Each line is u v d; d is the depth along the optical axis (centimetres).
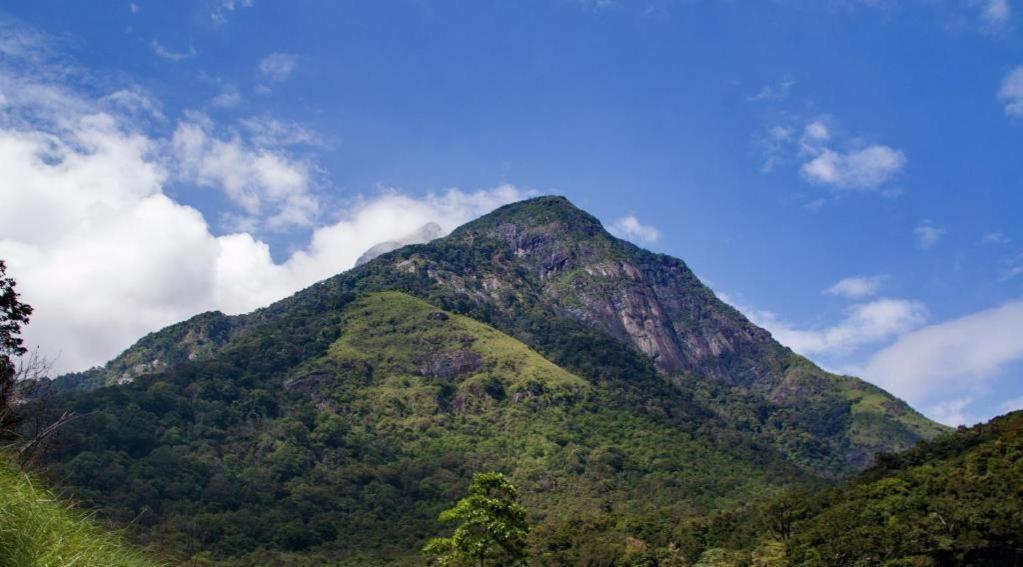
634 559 7962
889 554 6075
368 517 11650
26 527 802
